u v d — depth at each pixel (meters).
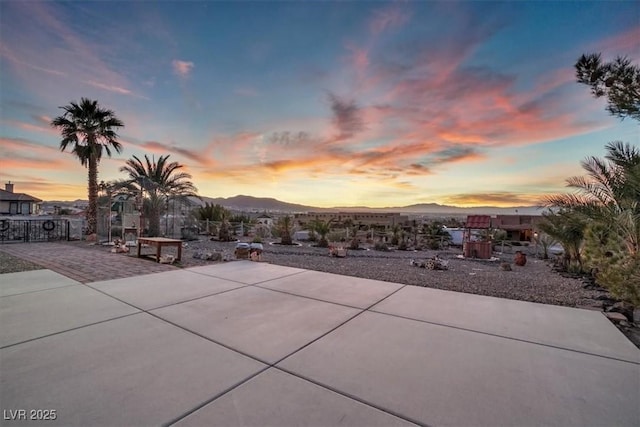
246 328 3.56
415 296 5.15
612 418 2.03
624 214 5.21
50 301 4.49
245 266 7.66
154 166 17.38
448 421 1.97
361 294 5.21
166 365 2.64
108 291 5.09
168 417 1.95
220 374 2.51
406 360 2.83
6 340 3.10
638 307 4.31
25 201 35.06
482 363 2.80
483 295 5.45
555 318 4.13
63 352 2.85
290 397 2.20
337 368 2.65
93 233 14.84
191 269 7.16
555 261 10.90
